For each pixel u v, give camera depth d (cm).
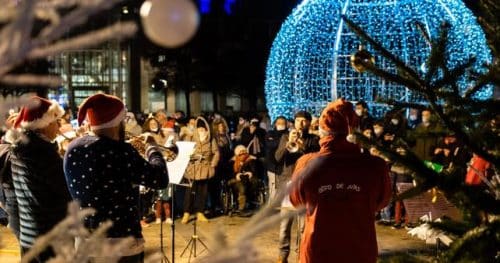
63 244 109
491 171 270
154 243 870
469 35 1005
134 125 980
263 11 2452
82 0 83
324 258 336
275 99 1203
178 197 1023
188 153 600
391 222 990
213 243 97
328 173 337
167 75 2308
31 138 356
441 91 240
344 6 1116
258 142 1182
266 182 1133
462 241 216
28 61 87
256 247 98
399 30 1060
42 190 367
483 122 240
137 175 336
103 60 2111
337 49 1102
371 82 955
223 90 2425
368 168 342
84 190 327
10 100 93
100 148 329
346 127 342
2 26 81
